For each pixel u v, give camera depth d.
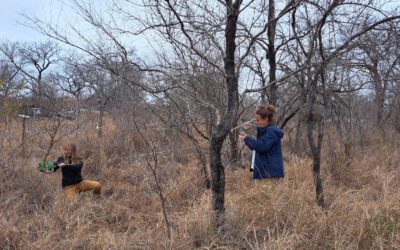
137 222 4.67
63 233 4.20
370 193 5.43
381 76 5.67
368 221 4.01
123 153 8.04
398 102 10.87
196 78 5.48
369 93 9.99
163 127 6.03
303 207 4.39
